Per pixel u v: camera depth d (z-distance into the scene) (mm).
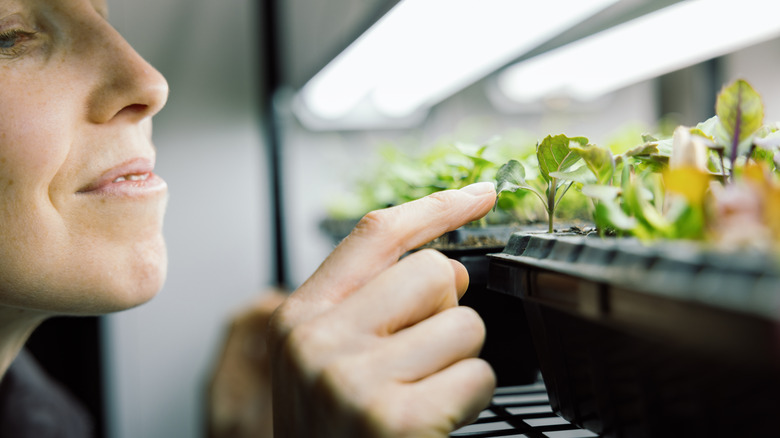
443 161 407
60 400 628
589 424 227
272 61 903
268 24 899
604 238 225
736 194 181
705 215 188
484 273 301
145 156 331
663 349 187
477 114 1006
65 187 300
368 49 572
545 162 256
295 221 974
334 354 227
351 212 729
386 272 238
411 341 226
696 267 173
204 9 963
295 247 975
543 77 827
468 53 594
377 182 642
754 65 871
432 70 671
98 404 887
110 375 911
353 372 222
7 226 290
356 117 911
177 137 960
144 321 949
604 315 196
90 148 305
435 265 240
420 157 561
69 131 296
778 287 150
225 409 808
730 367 174
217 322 982
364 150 995
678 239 193
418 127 994
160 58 949
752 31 546
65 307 325
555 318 224
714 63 899
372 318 231
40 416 580
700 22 529
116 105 304
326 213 852
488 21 488
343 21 935
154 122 945
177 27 954
